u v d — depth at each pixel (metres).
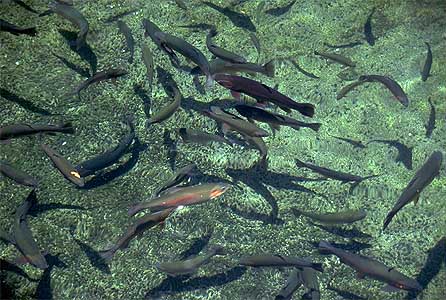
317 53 4.67
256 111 4.02
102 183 4.38
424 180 3.88
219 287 4.09
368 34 5.01
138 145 4.50
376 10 5.09
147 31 4.45
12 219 4.26
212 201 4.34
